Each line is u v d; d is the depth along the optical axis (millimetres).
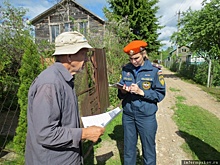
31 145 1240
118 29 9203
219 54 11719
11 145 3502
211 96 8281
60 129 1156
